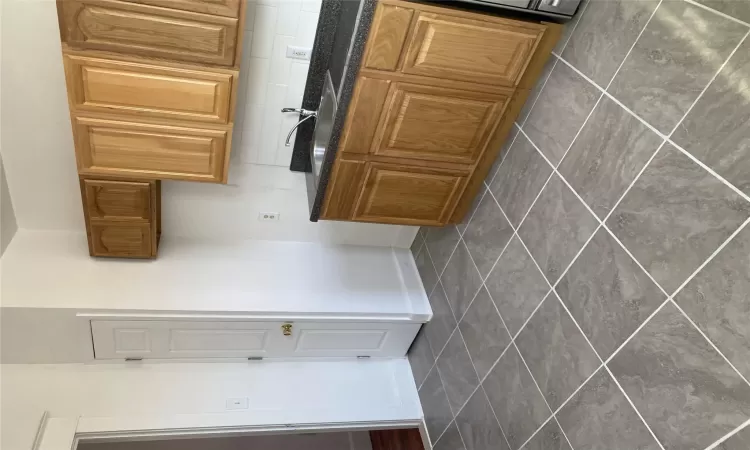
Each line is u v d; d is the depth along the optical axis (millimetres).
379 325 2240
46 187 1909
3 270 1830
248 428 2041
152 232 1906
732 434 995
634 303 1234
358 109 1528
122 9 1326
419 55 1452
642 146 1238
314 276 2230
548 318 1525
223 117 1596
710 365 1049
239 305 1998
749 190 1000
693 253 1101
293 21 1760
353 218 1858
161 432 1938
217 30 1407
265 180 2143
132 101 1507
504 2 1396
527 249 1637
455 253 2066
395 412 2238
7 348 1868
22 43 1569
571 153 1462
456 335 2029
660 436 1141
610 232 1317
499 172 1792
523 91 1604
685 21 1150
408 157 1695
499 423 1709
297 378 2242
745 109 1019
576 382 1396
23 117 1719
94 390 1948
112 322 1886
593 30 1405
